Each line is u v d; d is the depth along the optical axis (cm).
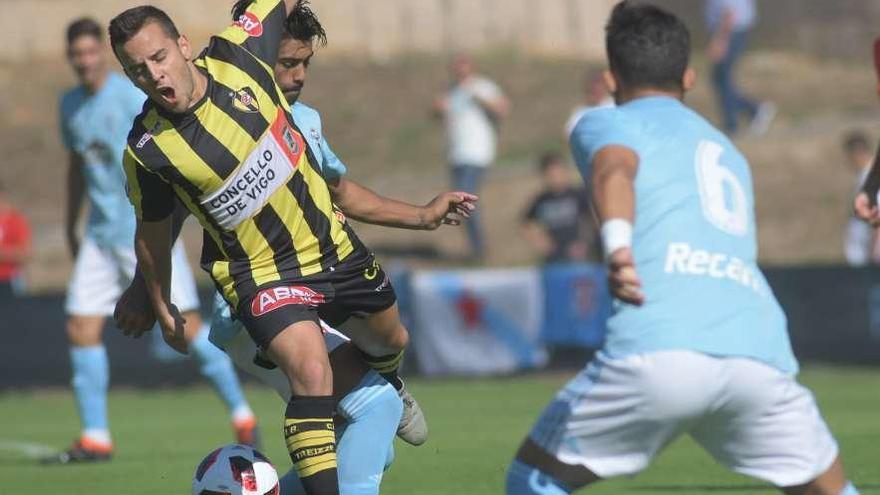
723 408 1503
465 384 5159
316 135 2005
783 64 9250
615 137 1555
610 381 1499
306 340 1767
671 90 1630
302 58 1977
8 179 8312
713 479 2583
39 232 7588
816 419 1540
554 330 5375
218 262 1820
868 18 9638
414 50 9806
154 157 1753
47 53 9944
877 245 5428
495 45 9788
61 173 8394
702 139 1577
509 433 3525
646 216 1528
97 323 3114
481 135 6369
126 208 3062
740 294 1520
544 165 5834
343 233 1870
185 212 1947
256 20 1891
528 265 6688
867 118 7919
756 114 7494
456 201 2069
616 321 1512
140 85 1745
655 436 1509
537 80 9106
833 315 5294
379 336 1928
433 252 6919
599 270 5341
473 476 2684
